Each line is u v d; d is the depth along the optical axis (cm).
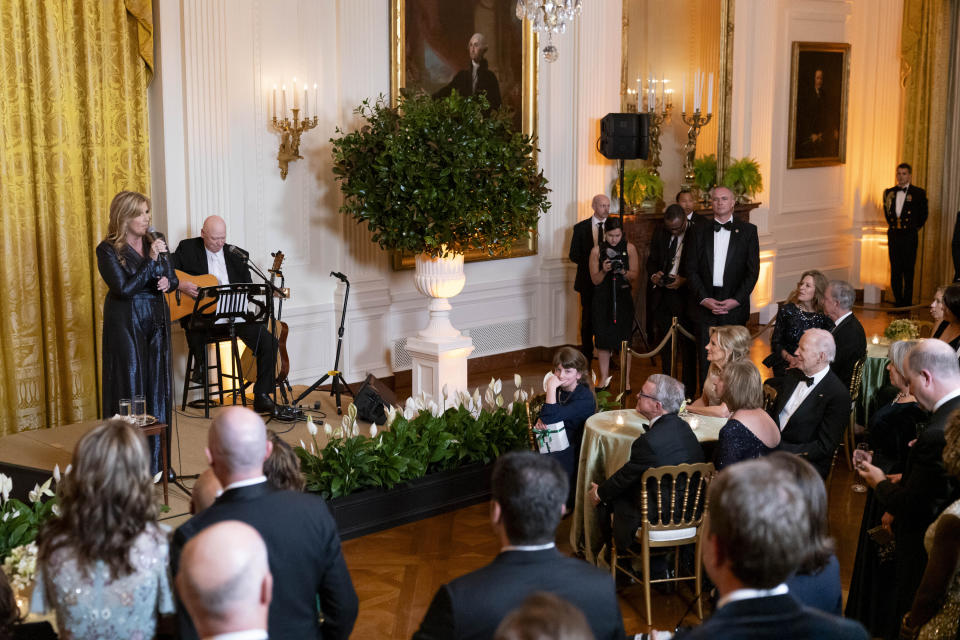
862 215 1237
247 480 246
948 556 270
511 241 724
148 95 695
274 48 729
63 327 666
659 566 459
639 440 437
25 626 285
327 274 782
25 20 625
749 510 180
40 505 418
